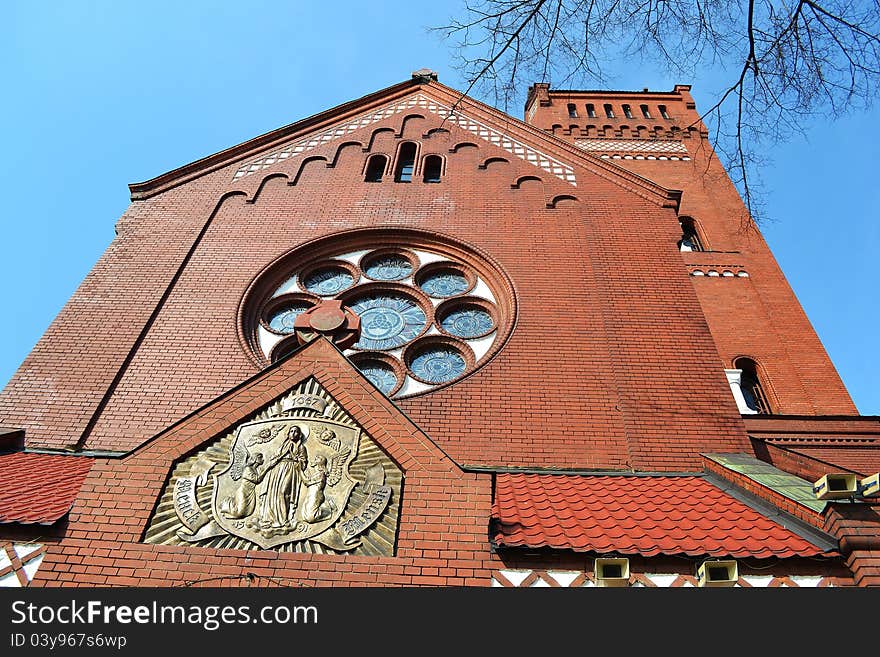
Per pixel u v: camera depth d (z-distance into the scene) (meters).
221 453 8.05
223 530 7.32
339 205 15.26
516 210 14.99
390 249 14.62
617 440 10.78
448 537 7.32
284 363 8.88
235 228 14.71
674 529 7.76
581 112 29.23
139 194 15.44
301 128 17.55
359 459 8.00
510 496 9.05
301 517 7.44
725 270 20.19
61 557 7.07
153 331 12.42
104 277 13.40
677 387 11.50
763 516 8.16
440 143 17.16
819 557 7.05
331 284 14.26
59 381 11.47
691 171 25.25
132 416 11.02
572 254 13.90
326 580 6.89
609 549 7.13
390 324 13.45
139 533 7.28
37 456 10.23
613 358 11.93
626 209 14.96
